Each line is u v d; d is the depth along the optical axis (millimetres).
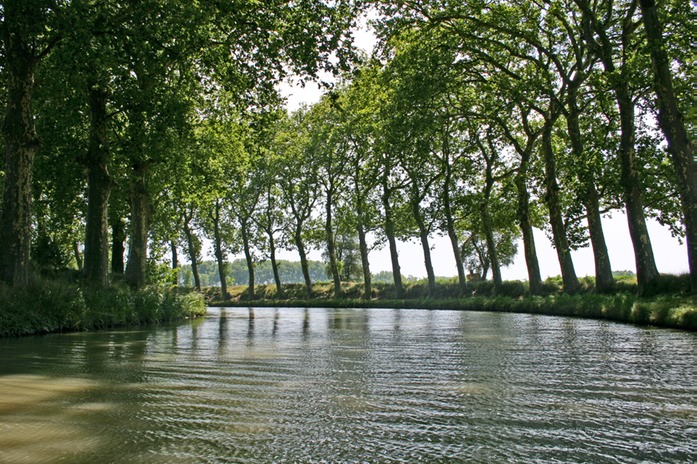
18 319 12492
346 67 17625
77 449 3480
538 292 29438
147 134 19203
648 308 14383
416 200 38000
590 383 5523
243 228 55125
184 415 4312
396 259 42531
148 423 4086
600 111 22453
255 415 4305
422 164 36312
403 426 3961
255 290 63938
